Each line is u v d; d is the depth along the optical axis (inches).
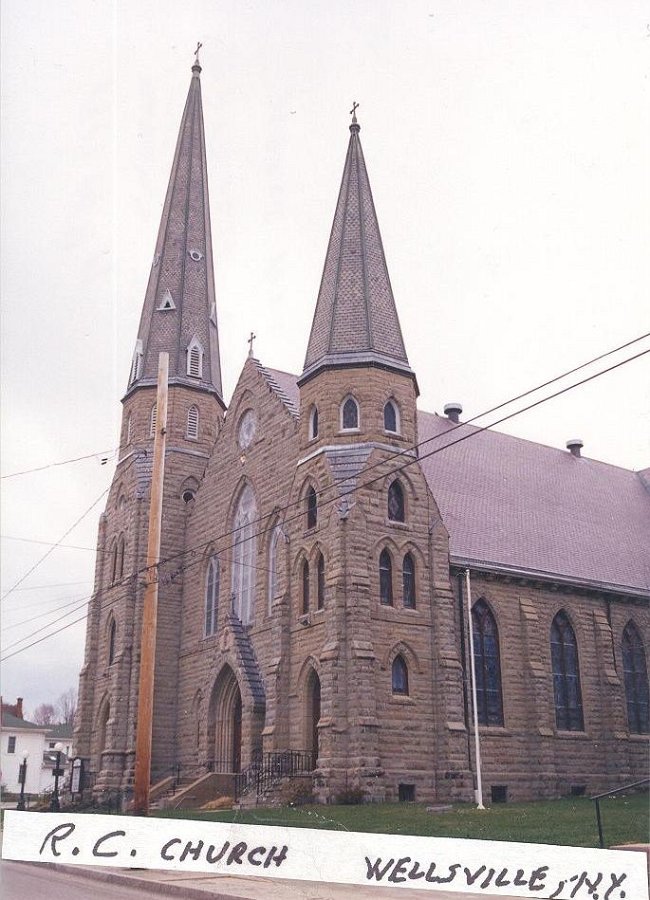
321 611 1396.4
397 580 1414.9
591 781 1589.6
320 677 1328.7
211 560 1835.6
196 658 1781.5
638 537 2012.8
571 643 1689.2
